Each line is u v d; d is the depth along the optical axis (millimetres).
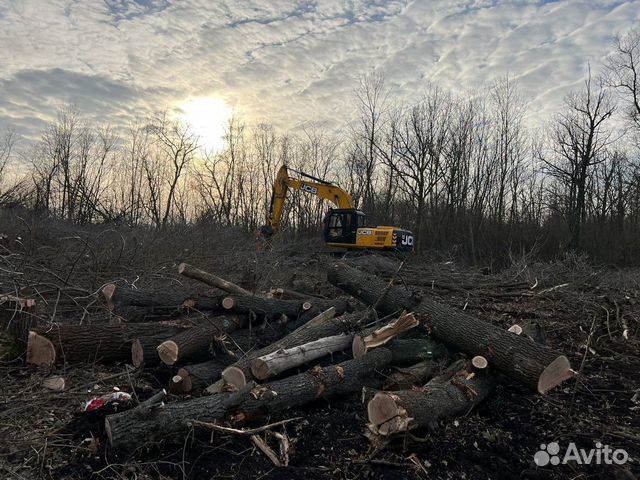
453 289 10914
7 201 14703
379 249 16297
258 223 31281
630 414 4602
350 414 4207
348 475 3387
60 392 4234
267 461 3469
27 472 3201
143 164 29781
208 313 5824
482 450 3787
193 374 4492
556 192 30844
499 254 24984
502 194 28672
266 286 8828
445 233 27562
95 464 3275
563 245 26594
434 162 27125
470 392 4195
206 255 11031
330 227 17594
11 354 5070
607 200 31656
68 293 6770
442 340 5094
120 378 4754
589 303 9094
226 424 3598
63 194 21328
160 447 3449
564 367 4043
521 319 8156
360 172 31156
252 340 5500
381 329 4910
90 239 9727
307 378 4211
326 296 8961
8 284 6586
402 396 3684
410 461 3555
